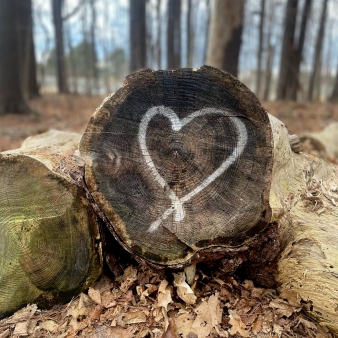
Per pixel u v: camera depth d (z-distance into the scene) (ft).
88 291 3.00
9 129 10.39
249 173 2.70
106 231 3.09
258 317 2.83
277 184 3.06
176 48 23.30
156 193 2.73
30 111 13.48
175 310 2.84
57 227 2.92
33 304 2.98
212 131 2.68
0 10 12.68
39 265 2.92
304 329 2.80
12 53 12.86
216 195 2.72
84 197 2.95
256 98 2.61
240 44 8.84
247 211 2.70
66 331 2.74
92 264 3.01
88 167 2.69
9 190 2.96
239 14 8.54
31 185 2.94
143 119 2.67
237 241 2.76
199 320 2.73
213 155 2.70
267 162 2.68
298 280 2.90
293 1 18.10
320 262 2.83
